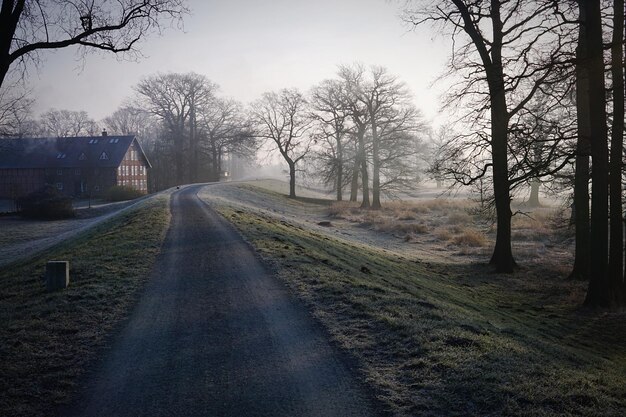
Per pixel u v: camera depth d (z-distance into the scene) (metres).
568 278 19.67
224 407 6.20
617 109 15.05
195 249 17.95
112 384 6.96
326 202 66.81
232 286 12.48
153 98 81.19
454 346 7.80
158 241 19.73
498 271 21.05
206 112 85.81
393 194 54.44
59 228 42.91
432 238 32.84
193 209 33.72
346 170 58.88
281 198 65.94
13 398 6.53
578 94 17.62
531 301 16.30
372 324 9.08
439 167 19.95
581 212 19.41
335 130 57.75
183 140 84.69
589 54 13.41
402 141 50.47
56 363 7.70
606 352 11.09
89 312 10.34
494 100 18.39
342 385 6.66
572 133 15.56
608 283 14.93
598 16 13.30
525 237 31.95
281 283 12.62
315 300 10.95
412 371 6.95
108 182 78.25
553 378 6.67
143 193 68.38
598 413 5.66
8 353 8.05
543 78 13.58
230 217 28.52
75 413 6.15
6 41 10.88
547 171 15.39
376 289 12.06
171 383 6.95
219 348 8.27
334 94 55.34
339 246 22.67
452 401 6.04
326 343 8.29
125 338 8.84
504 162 20.02
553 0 13.63
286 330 9.05
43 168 79.38
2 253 30.83
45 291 12.24
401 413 5.83
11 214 51.50
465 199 61.41
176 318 9.98
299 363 7.50
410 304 10.58
